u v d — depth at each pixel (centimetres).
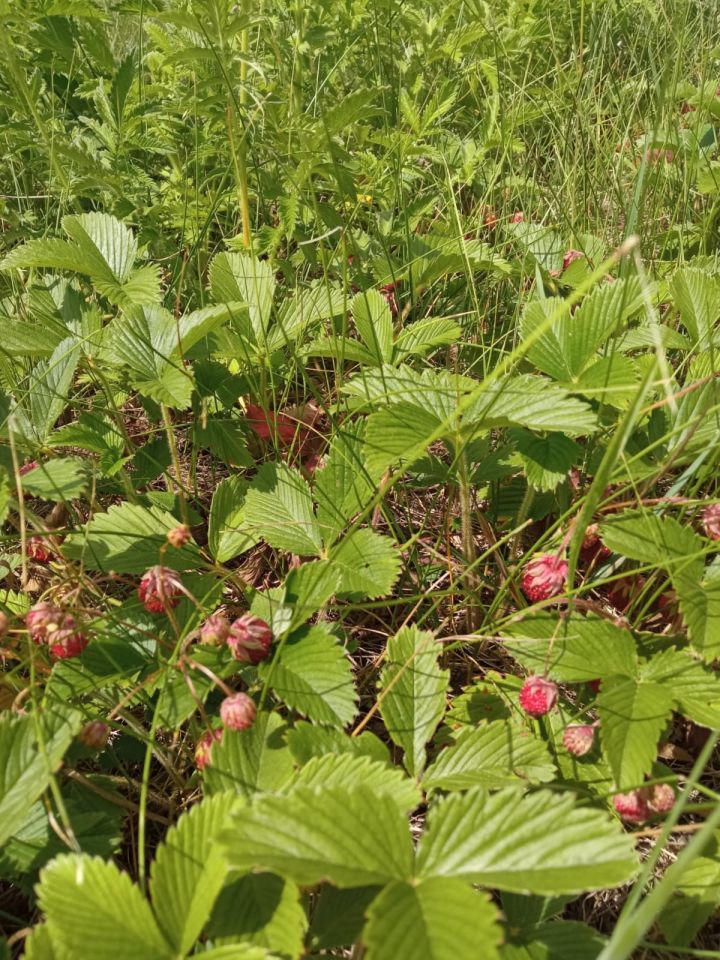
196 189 40
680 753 25
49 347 31
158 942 15
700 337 29
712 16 52
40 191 49
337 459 26
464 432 24
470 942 13
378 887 18
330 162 35
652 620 27
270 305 31
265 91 38
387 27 50
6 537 24
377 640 29
